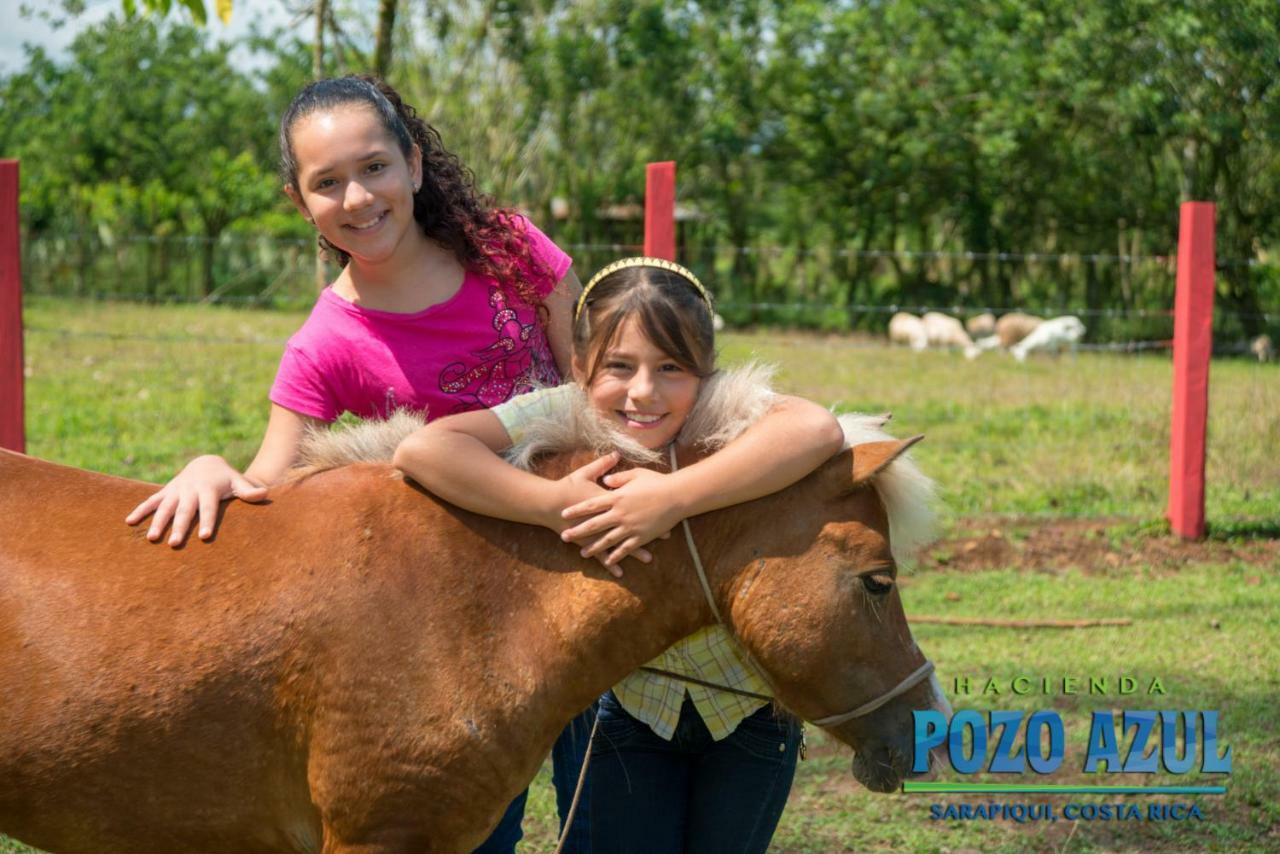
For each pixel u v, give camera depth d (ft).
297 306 64.39
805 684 7.64
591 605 7.60
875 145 77.10
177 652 7.22
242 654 7.24
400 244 8.86
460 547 7.59
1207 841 12.89
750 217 87.86
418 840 7.35
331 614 7.30
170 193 92.48
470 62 61.11
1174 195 68.49
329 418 9.18
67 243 68.13
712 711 8.61
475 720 7.32
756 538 7.64
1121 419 33.27
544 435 7.82
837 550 7.56
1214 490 26.99
